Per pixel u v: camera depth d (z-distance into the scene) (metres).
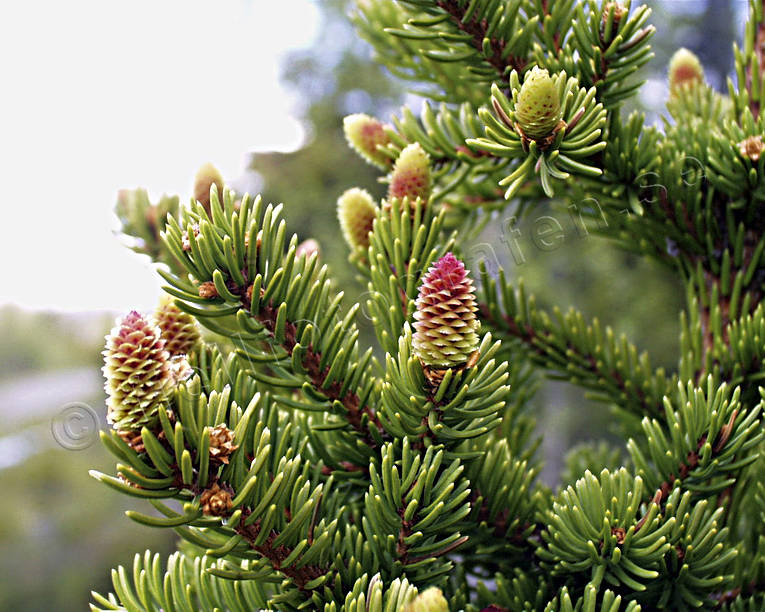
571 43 0.48
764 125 0.49
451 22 0.48
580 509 0.44
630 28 0.47
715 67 3.30
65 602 2.40
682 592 0.46
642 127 0.50
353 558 0.44
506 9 0.48
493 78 0.49
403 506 0.44
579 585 0.47
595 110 0.45
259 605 0.46
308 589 0.44
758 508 0.52
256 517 0.42
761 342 0.49
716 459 0.46
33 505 2.54
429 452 0.44
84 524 2.58
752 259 0.51
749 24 0.52
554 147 0.46
